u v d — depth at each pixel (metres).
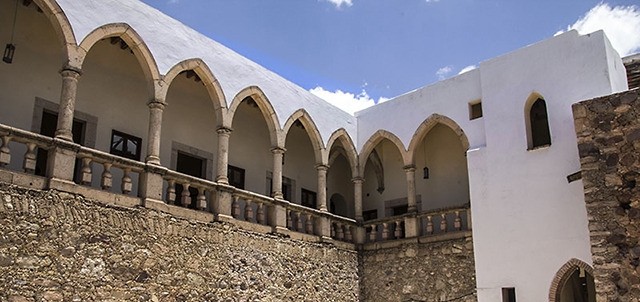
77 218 12.12
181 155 18.20
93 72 16.06
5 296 10.70
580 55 15.66
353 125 21.44
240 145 20.06
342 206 23.86
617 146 11.95
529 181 15.94
